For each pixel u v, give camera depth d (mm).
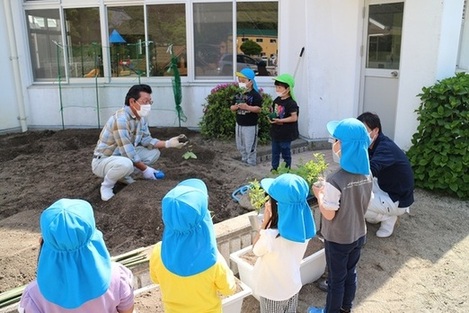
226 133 7266
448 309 3090
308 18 6773
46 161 6125
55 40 8328
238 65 8109
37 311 1809
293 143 6969
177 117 8219
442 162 4953
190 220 1961
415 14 5711
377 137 3842
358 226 2678
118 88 8188
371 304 3141
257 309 3066
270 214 2633
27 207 4324
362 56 6934
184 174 5055
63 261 1679
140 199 4086
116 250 3438
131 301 2023
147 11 7957
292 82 5141
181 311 2148
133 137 4582
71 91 8242
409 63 5871
